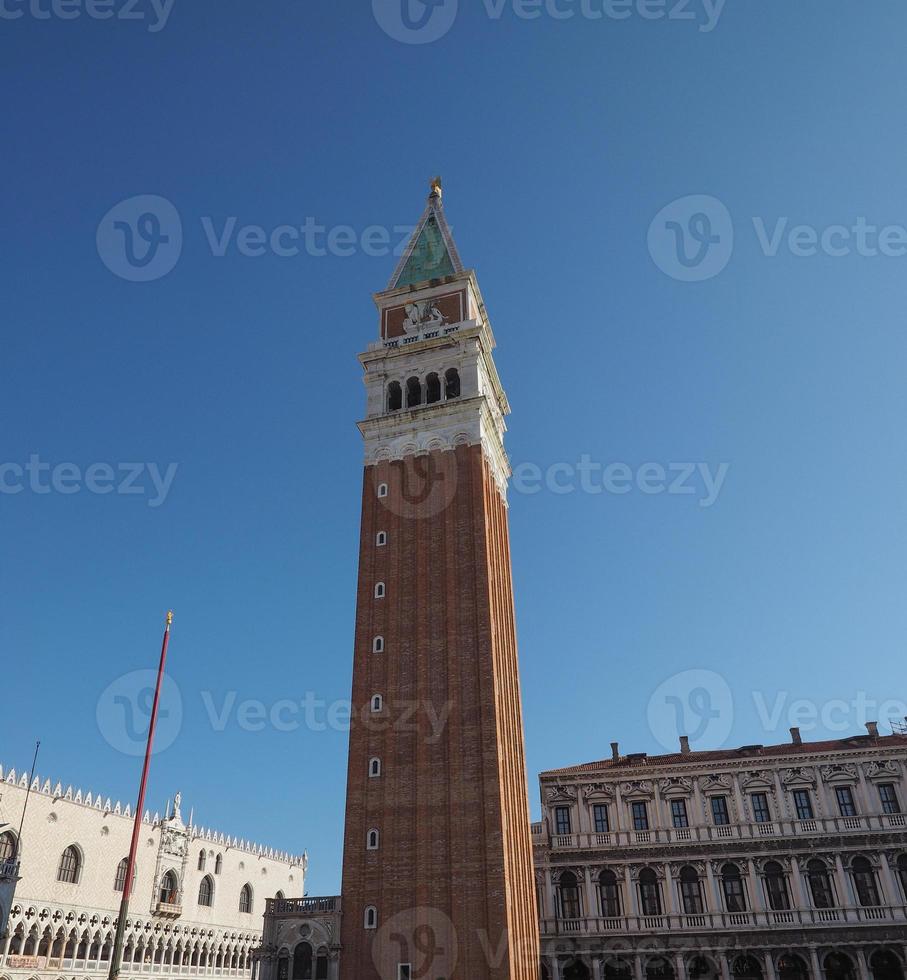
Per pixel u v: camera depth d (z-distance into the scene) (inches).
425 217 4074.8
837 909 2999.5
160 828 3873.0
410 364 3516.2
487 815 2476.6
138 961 3595.0
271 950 2513.5
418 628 2888.8
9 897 2883.9
